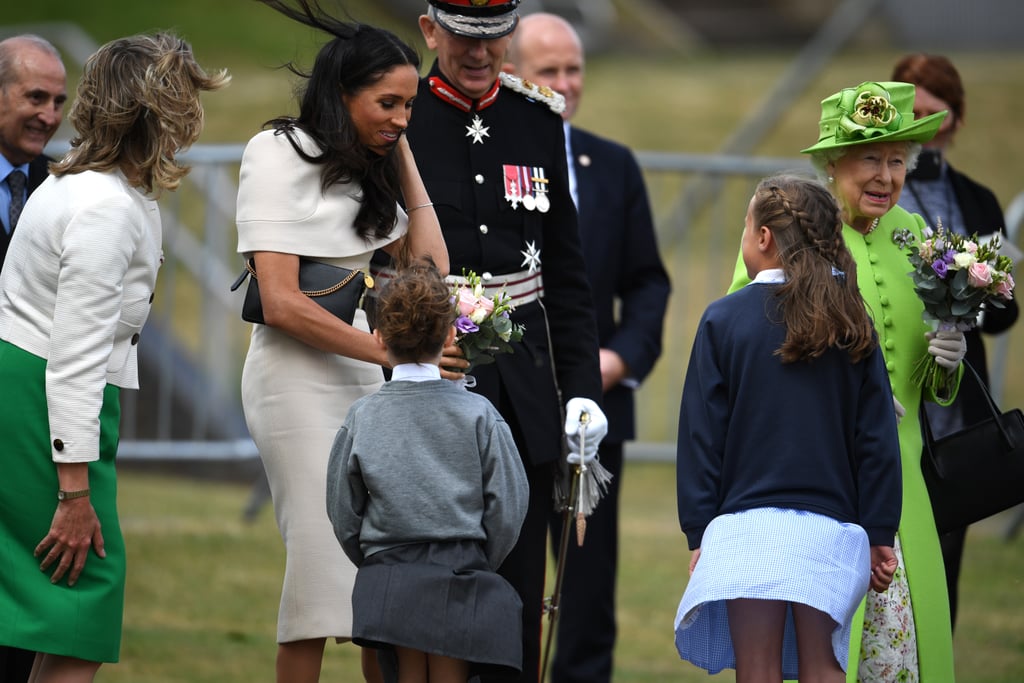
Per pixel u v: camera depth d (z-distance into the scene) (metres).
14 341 14.98
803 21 88.56
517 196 16.92
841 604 14.40
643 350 21.30
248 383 16.12
